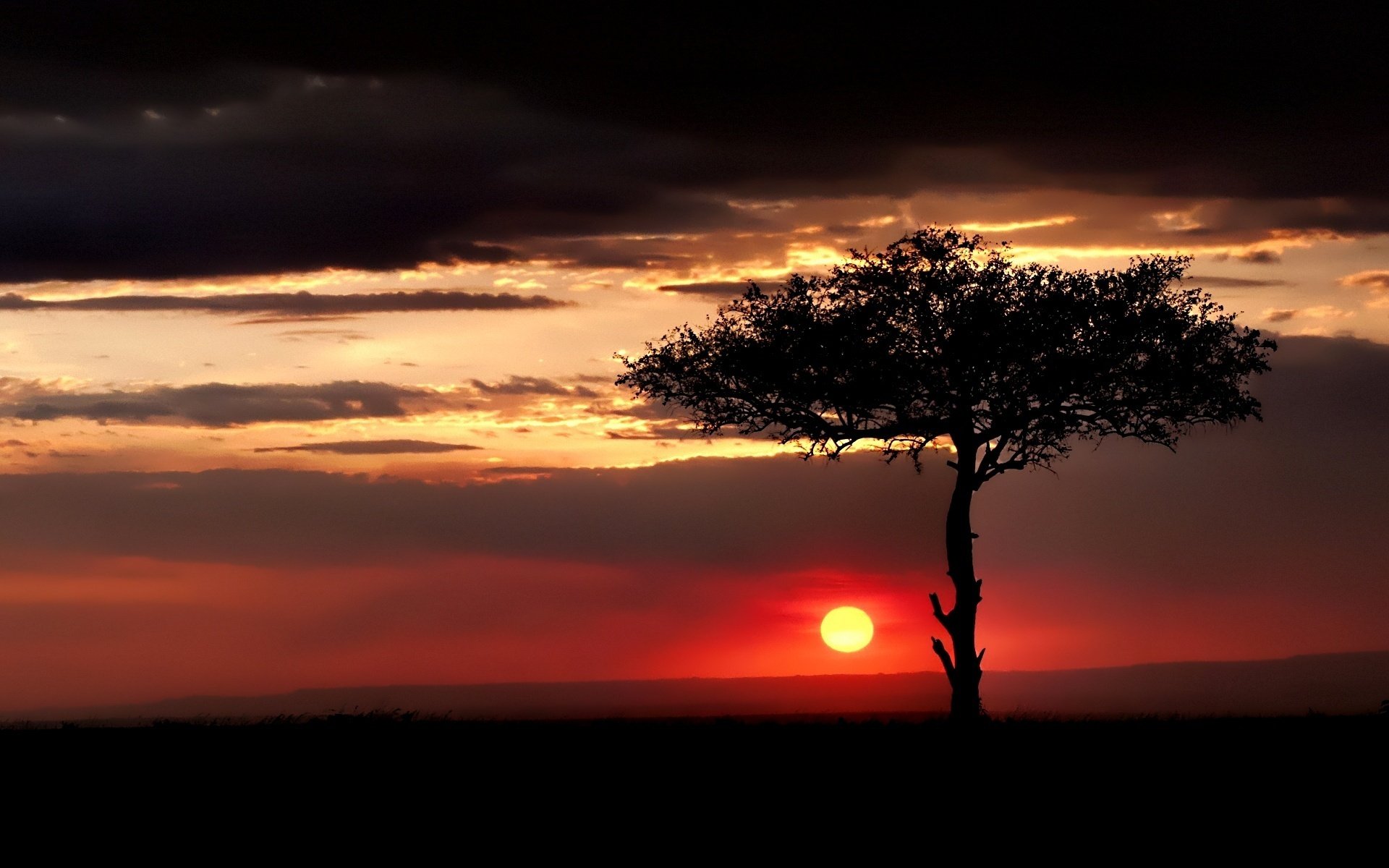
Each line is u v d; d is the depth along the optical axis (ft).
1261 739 126.00
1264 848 86.99
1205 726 138.92
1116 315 159.33
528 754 121.80
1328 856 84.99
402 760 118.83
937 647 160.97
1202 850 86.53
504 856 85.92
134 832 92.27
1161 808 97.86
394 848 87.92
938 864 83.82
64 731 140.67
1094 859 84.58
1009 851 86.53
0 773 112.78
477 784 107.96
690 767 114.42
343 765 116.37
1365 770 110.11
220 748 126.11
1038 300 162.30
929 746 124.98
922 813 96.94
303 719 154.20
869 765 114.52
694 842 89.40
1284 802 99.40
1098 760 116.06
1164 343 161.07
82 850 87.71
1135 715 157.07
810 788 105.19
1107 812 96.94
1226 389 163.12
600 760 118.42
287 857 85.92
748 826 93.50
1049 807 98.48
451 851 87.30
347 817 96.84
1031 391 160.97
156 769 114.62
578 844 88.84
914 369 160.66
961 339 159.43
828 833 91.66
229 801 101.86
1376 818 94.58
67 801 101.50
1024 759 116.67
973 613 160.66
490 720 155.94
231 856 86.02
